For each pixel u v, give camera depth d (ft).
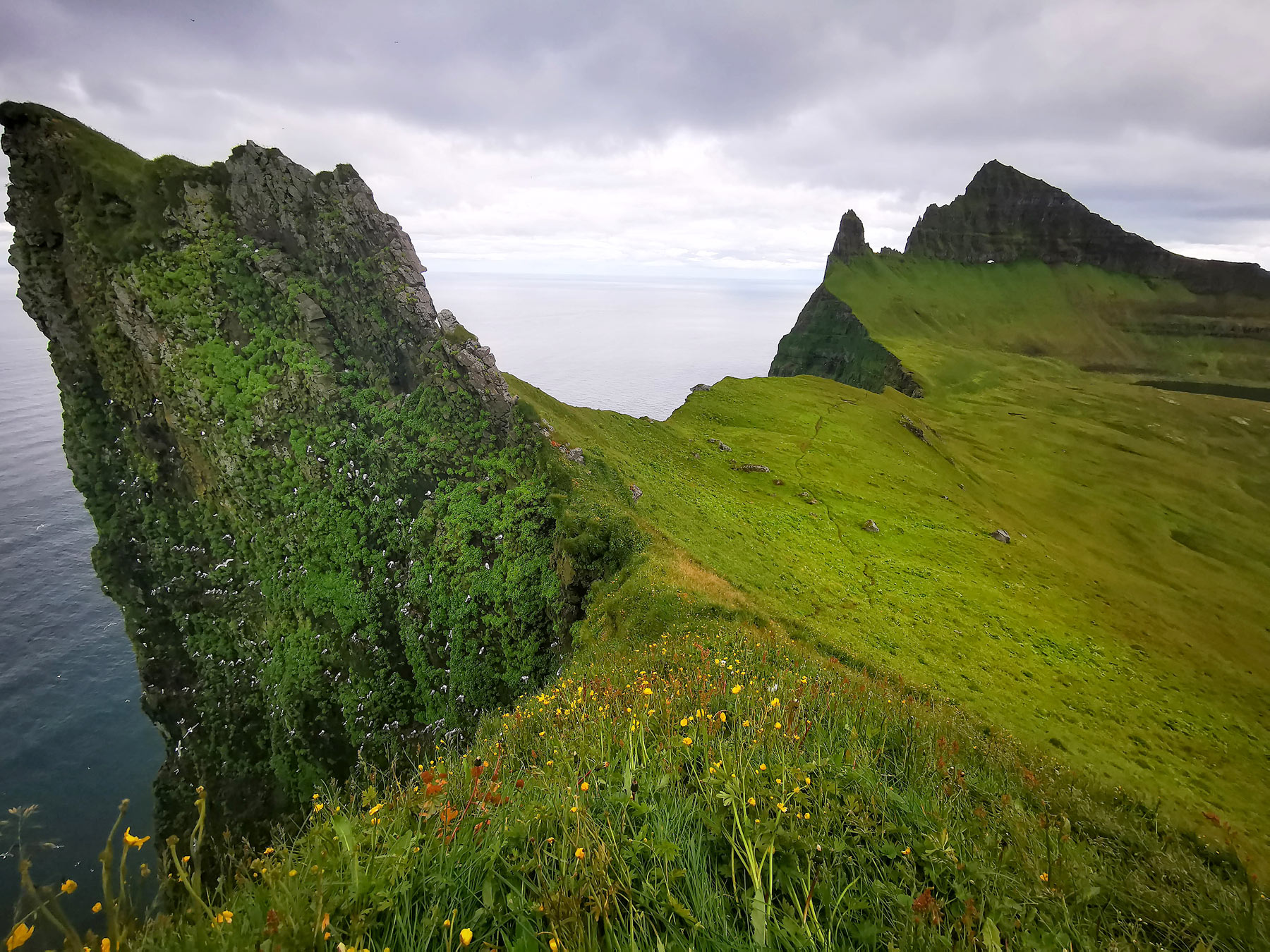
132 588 166.30
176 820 156.25
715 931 13.38
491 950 12.55
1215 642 211.41
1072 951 14.56
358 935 12.44
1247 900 18.07
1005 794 23.20
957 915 14.48
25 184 153.69
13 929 9.77
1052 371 603.26
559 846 15.05
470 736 115.24
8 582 352.49
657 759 20.26
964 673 127.54
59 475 577.43
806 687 31.09
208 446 152.97
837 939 13.82
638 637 77.10
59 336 161.38
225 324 153.38
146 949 10.76
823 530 197.88
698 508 174.50
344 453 146.41
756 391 367.86
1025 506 327.06
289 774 149.38
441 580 136.26
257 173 155.12
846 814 17.42
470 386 150.20
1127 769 107.34
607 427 222.07
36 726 236.02
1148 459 404.36
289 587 150.51
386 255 156.46
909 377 529.45
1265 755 138.10
